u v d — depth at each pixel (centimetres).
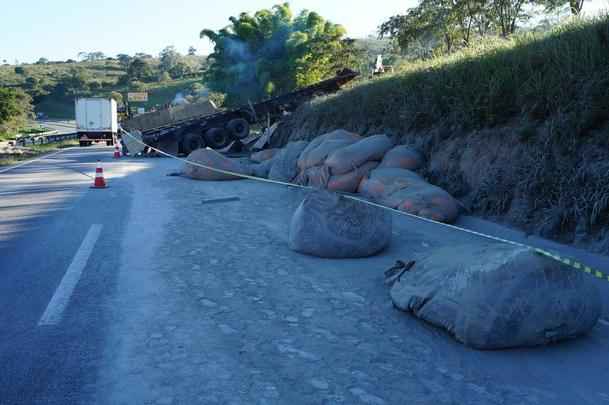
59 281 568
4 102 6122
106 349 402
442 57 1429
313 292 532
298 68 4656
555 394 342
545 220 728
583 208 687
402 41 2420
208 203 1085
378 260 650
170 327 443
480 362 384
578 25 954
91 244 733
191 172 1491
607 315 475
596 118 770
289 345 409
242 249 704
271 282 564
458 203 893
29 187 1389
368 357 389
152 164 2114
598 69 811
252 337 423
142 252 689
